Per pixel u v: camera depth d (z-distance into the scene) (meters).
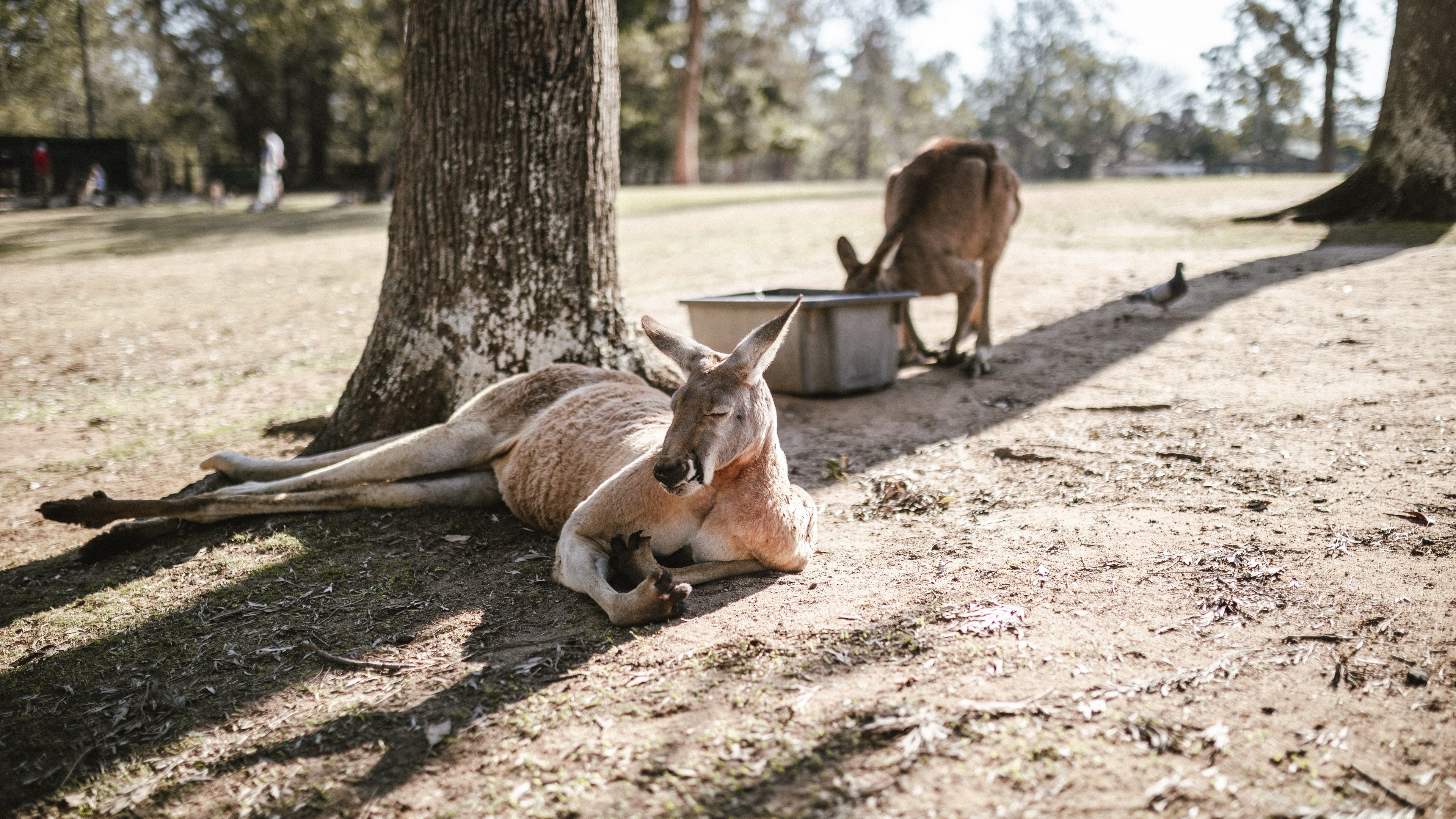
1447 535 3.92
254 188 41.50
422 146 5.73
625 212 22.62
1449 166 11.38
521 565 4.30
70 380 8.91
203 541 4.71
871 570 4.09
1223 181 24.42
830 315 6.87
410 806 2.64
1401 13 11.73
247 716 3.17
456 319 5.79
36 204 31.98
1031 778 2.54
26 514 5.47
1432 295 8.05
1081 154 70.88
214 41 46.22
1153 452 5.38
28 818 2.77
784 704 2.96
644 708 3.01
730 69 48.06
